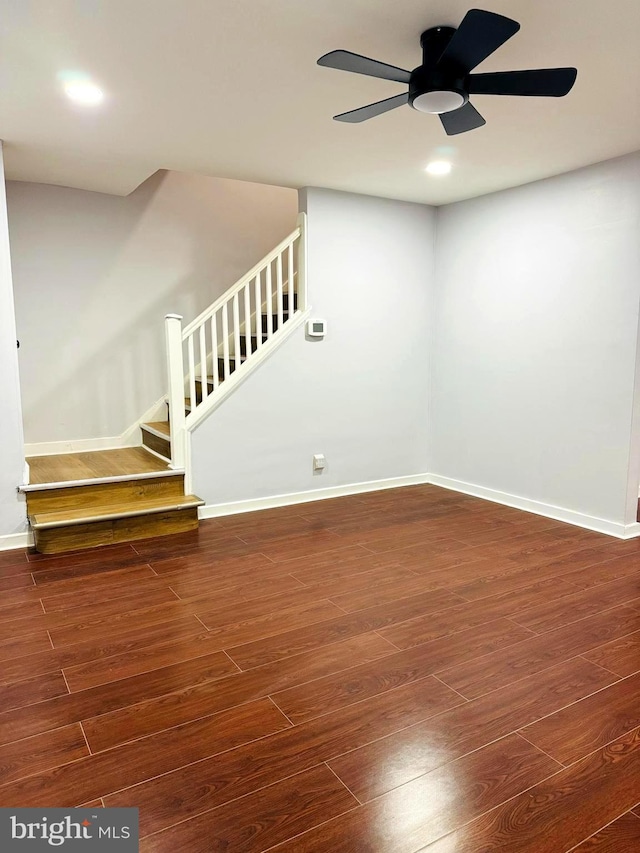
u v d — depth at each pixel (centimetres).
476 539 390
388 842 152
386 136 329
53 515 370
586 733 196
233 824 157
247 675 230
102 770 177
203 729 197
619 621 275
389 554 362
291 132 324
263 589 310
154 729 197
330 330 474
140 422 510
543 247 426
